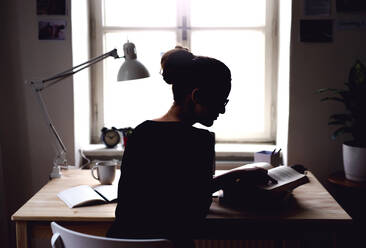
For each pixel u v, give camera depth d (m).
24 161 2.23
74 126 2.20
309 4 2.11
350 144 2.00
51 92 2.18
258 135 2.62
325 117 2.18
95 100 2.59
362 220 2.01
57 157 1.92
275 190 1.37
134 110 2.59
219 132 2.63
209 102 1.07
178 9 2.50
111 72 2.57
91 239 0.92
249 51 2.55
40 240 2.25
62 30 2.14
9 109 2.20
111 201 1.49
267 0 2.50
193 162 1.00
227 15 2.53
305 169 1.84
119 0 2.52
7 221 2.27
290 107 2.19
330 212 1.36
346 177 2.00
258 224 1.35
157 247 0.91
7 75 2.17
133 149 1.02
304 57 2.15
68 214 1.37
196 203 1.01
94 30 2.53
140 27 2.52
